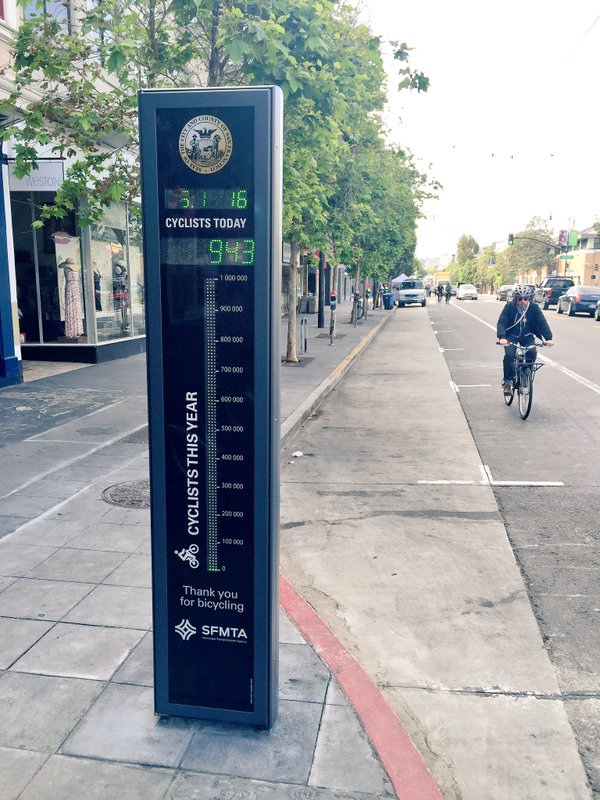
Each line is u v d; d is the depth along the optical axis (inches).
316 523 246.2
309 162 408.5
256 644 122.3
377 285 1907.0
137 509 241.6
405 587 195.6
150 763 118.5
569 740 131.4
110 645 155.0
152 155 110.2
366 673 146.7
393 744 123.8
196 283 112.4
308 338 948.0
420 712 140.1
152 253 112.7
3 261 486.0
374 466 319.9
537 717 138.3
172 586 123.0
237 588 121.0
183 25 323.9
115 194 342.3
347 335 1000.2
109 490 262.5
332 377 571.8
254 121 106.7
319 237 560.1
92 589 181.6
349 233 697.6
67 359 629.0
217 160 108.6
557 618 177.0
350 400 499.5
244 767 117.7
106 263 651.5
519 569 205.8
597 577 199.9
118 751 121.4
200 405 116.1
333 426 410.6
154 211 111.6
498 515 251.4
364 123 601.9
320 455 341.4
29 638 157.9
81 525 226.5
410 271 2667.3
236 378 114.2
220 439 116.6
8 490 263.1
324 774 116.3
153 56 329.4
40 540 214.2
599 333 1019.9
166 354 115.5
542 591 191.8
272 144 107.2
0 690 138.7
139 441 339.0
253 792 112.3
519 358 418.9
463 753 128.0
